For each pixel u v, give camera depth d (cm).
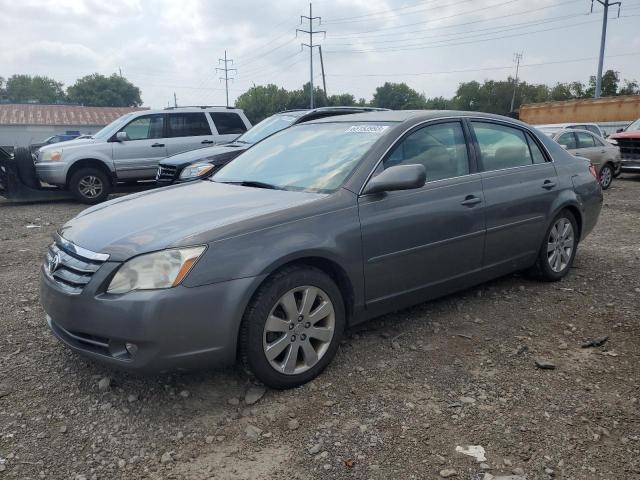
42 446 286
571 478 263
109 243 318
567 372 362
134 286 299
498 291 513
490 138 476
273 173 423
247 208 347
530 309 470
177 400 329
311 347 347
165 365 302
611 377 356
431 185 412
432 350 393
